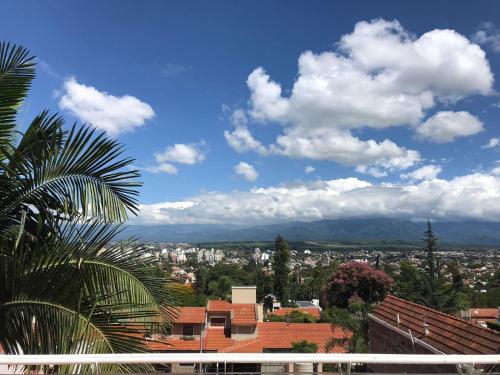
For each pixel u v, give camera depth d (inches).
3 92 208.7
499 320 1173.1
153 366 175.3
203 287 2422.5
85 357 99.7
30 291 181.8
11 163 194.4
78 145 200.2
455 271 1604.3
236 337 958.4
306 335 957.2
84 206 202.1
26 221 206.2
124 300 199.6
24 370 145.2
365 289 1443.2
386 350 517.7
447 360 102.7
